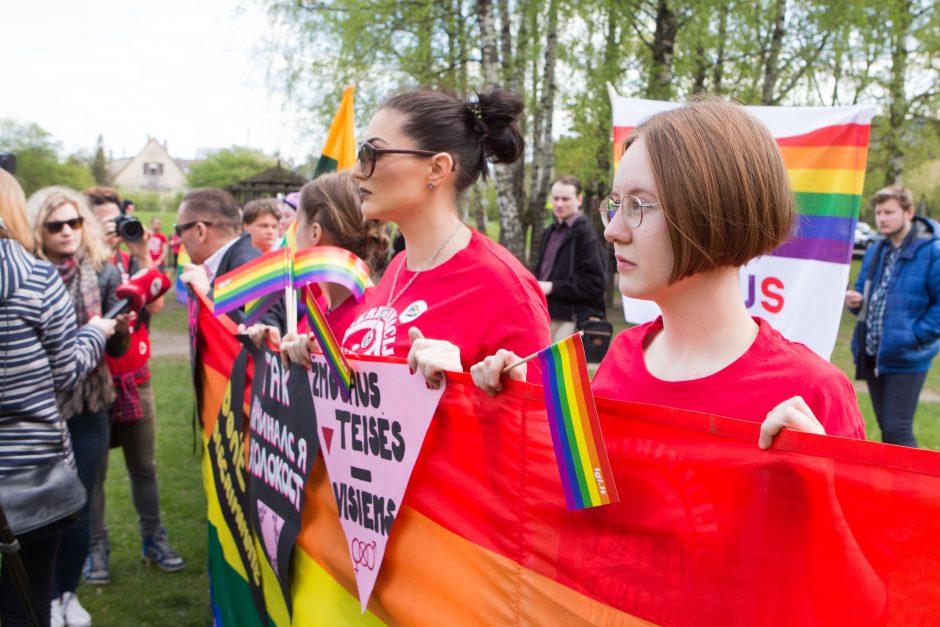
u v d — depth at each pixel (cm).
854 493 105
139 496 417
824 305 347
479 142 219
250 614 265
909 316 481
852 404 127
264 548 244
